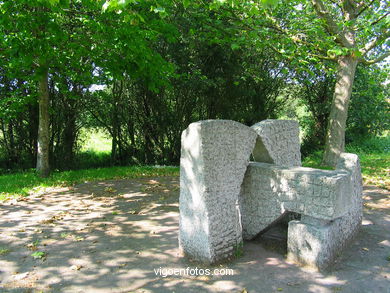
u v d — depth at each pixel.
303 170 3.40
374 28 7.89
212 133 3.19
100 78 8.91
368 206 5.55
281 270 3.15
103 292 2.79
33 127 11.18
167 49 10.70
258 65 12.91
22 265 3.32
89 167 12.20
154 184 7.48
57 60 7.66
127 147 12.64
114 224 4.65
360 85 14.89
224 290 2.79
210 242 3.18
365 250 3.66
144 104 11.99
